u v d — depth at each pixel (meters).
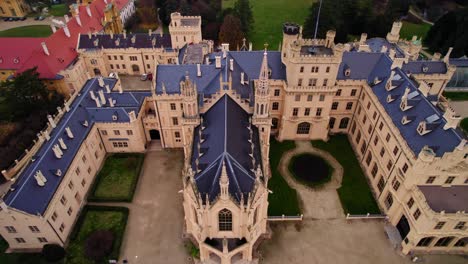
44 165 67.38
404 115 71.25
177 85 84.00
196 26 113.44
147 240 68.56
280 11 192.00
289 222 71.69
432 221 58.28
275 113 93.38
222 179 49.56
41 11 188.00
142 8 167.38
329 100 85.81
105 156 88.75
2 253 66.25
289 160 87.19
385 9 177.75
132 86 122.12
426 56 141.38
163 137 90.19
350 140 94.62
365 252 66.38
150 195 78.19
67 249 67.00
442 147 61.81
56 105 99.69
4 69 113.25
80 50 118.44
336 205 75.62
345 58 89.38
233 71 83.56
